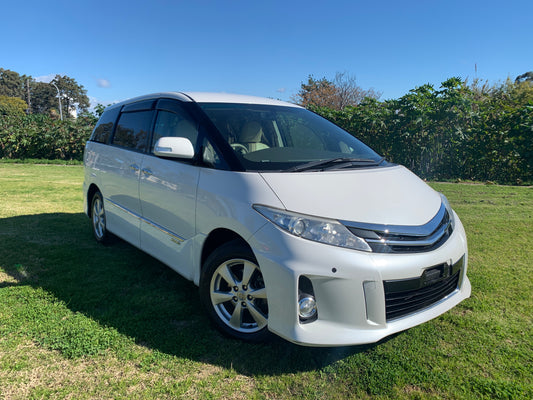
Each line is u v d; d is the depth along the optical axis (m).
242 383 2.29
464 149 10.55
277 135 3.45
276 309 2.35
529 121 9.70
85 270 3.90
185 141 2.99
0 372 2.31
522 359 2.55
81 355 2.49
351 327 2.28
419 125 10.66
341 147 3.53
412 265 2.36
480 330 2.89
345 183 2.67
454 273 2.66
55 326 2.81
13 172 11.81
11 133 15.34
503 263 4.22
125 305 3.18
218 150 2.90
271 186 2.52
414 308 2.49
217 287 2.79
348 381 2.33
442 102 10.18
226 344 2.68
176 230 3.18
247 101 3.71
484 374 2.41
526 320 3.04
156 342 2.66
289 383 2.30
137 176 3.71
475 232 5.38
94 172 4.72
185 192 3.03
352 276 2.25
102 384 2.24
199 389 2.23
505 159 10.20
